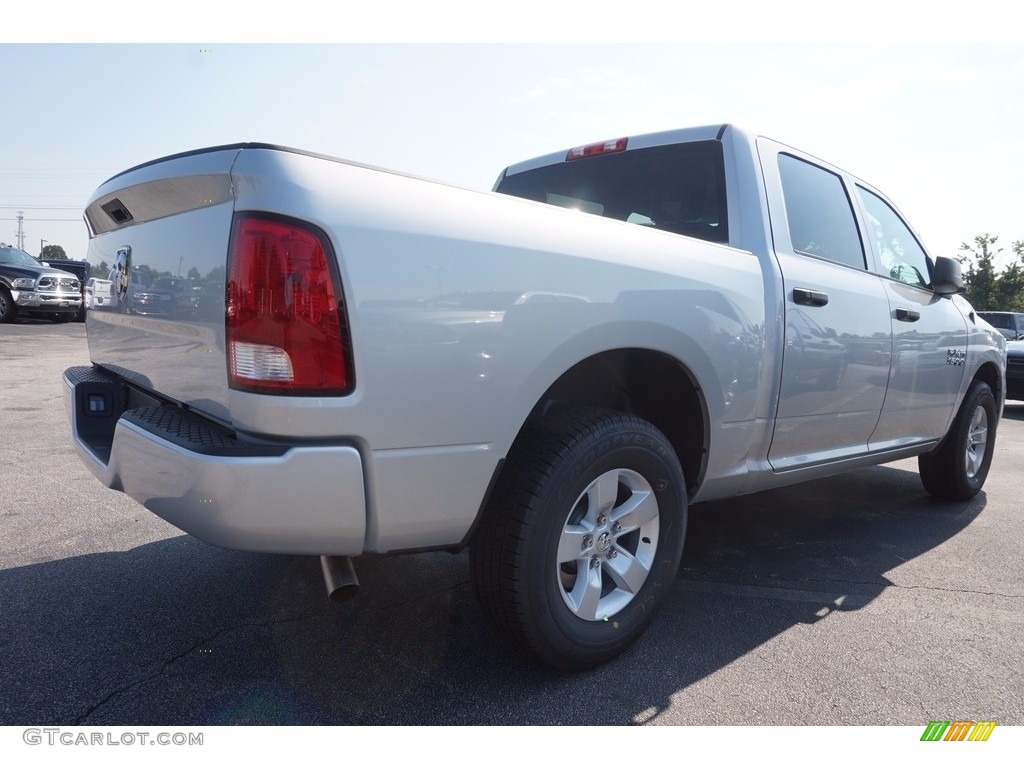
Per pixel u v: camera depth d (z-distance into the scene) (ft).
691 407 8.93
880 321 11.59
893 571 11.18
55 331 48.93
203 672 7.55
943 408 13.84
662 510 8.27
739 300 9.01
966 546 12.46
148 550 10.80
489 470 6.72
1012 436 26.91
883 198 13.70
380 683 7.45
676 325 8.11
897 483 17.29
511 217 6.91
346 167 6.14
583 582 7.64
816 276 10.48
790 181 10.94
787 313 9.73
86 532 11.50
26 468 15.14
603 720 6.95
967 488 15.29
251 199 5.87
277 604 9.14
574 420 7.43
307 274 5.77
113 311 8.71
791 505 14.85
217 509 5.82
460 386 6.41
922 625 9.26
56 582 9.62
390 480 6.20
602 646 7.72
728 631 8.94
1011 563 11.64
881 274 12.53
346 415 5.91
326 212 5.81
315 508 5.91
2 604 8.95
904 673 8.04
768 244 9.94
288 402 5.79
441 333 6.28
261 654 7.94
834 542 12.51
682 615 9.37
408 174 6.47
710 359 8.57
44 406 22.20
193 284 6.63
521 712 7.03
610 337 7.46
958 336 13.99
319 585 9.74
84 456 7.95
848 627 9.14
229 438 6.20
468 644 8.29
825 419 10.77
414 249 6.15
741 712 7.18
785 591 10.27
